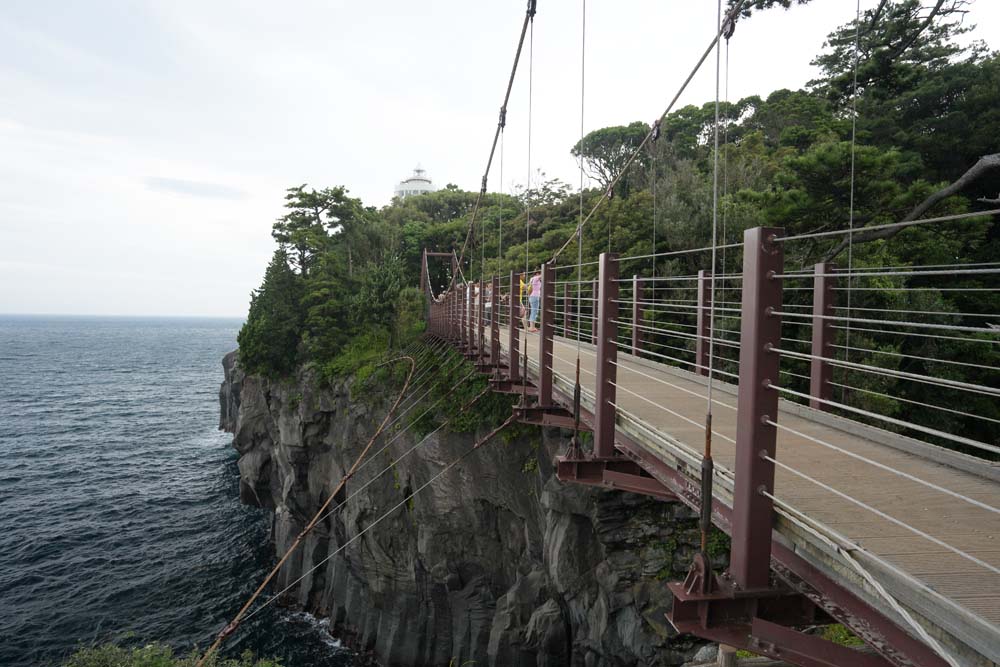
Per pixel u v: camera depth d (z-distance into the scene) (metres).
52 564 29.56
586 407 8.02
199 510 37.34
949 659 2.49
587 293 24.72
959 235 14.79
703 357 10.97
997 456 13.11
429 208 73.62
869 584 3.03
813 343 7.70
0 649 22.47
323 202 49.59
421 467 22.02
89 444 54.38
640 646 12.89
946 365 13.91
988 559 3.29
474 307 17.12
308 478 30.75
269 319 35.91
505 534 19.89
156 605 26.06
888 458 5.61
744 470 3.72
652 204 25.02
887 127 20.38
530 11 13.87
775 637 3.60
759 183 22.12
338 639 24.08
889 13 18.69
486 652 19.92
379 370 28.25
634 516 13.86
